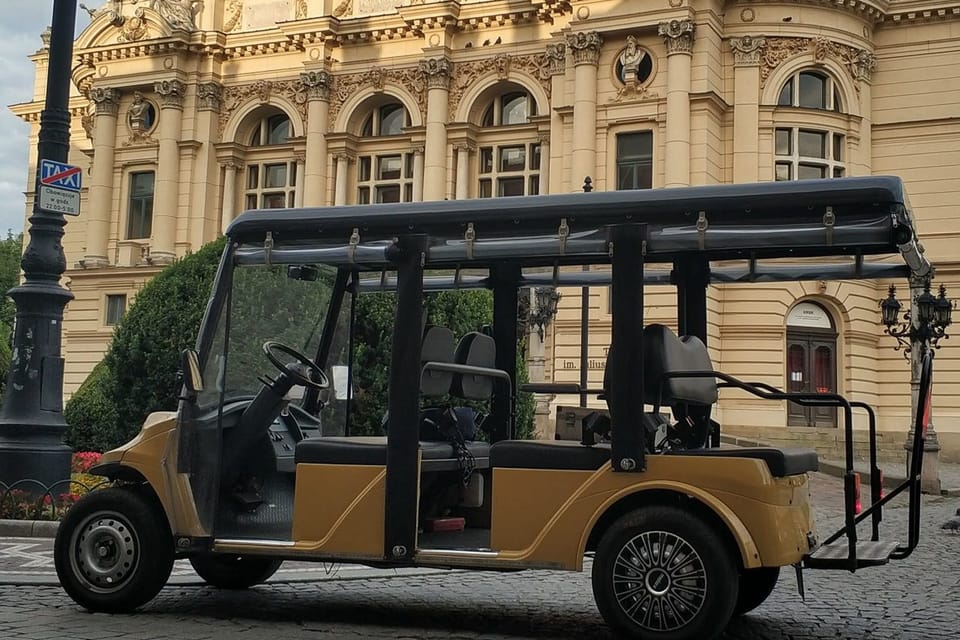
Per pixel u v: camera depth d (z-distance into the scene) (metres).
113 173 41.53
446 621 7.42
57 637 6.59
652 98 32.47
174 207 40.31
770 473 6.46
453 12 36.84
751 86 32.44
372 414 11.47
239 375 7.75
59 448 13.09
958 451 32.25
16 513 12.38
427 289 8.57
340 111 39.03
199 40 40.31
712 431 7.97
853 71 33.19
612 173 32.97
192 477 7.46
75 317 41.06
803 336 32.16
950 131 33.25
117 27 41.72
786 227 6.48
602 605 6.50
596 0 33.12
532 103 37.03
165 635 6.69
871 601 8.61
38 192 13.30
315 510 7.16
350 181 39.19
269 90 40.03
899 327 32.69
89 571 7.50
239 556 7.75
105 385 19.83
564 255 7.18
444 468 7.31
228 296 7.62
